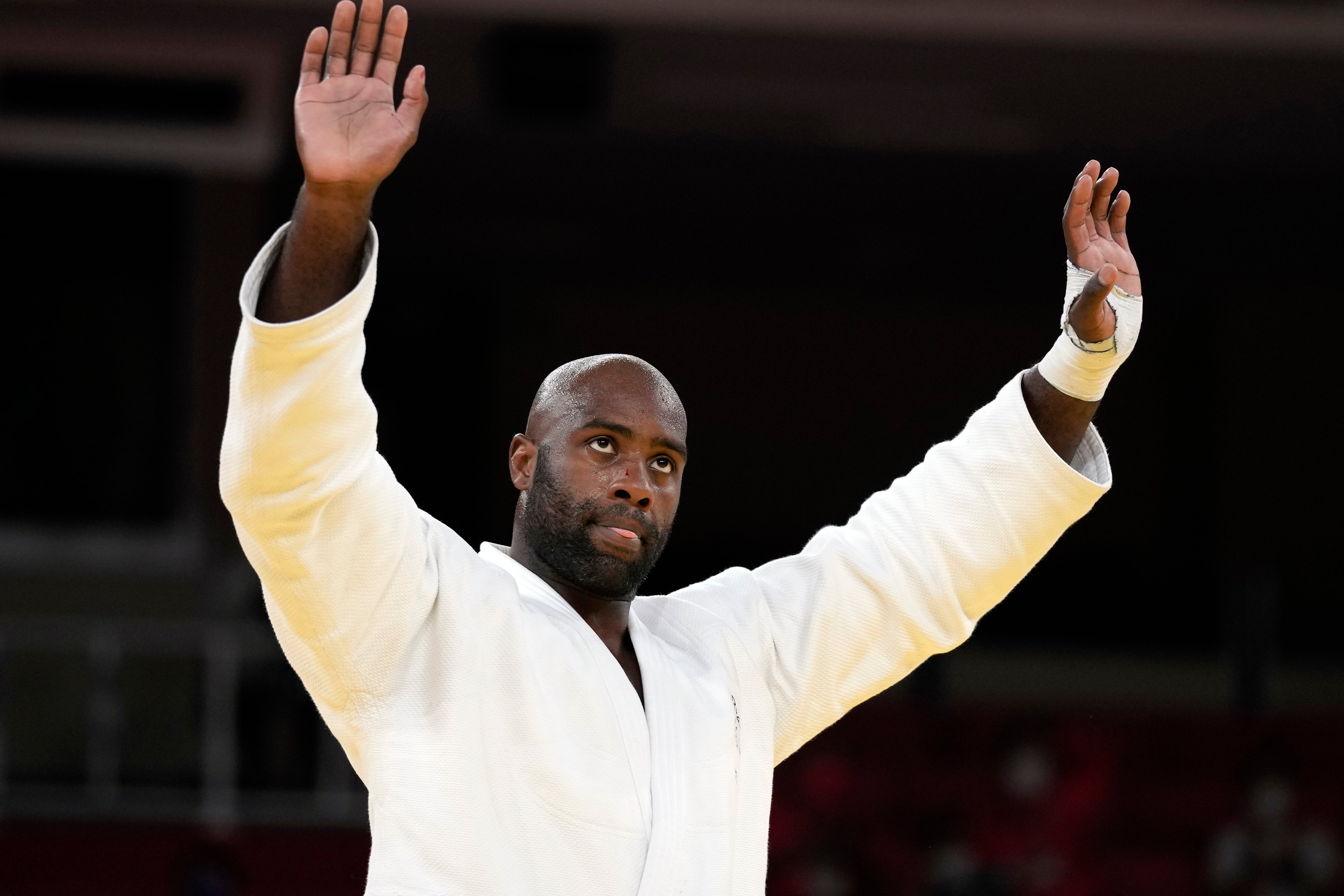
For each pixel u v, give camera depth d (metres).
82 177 42.06
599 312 47.50
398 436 46.16
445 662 6.41
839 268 46.59
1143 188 44.12
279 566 6.13
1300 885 31.27
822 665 7.51
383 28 6.12
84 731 31.64
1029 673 42.56
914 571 7.55
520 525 7.11
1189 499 47.12
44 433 41.53
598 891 6.29
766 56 36.91
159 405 41.84
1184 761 33.91
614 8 34.53
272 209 41.50
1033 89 38.38
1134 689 42.00
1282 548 46.31
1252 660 38.28
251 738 31.27
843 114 40.28
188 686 32.19
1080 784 32.22
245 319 5.78
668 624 7.34
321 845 29.11
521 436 7.16
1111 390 47.72
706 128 41.38
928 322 48.72
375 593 6.27
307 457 5.90
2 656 31.72
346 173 5.77
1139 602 46.25
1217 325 46.91
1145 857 32.25
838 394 48.75
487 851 6.23
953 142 42.06
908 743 33.12
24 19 35.34
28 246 41.91
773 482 48.59
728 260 46.25
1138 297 7.53
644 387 6.90
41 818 30.27
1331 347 46.66
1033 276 47.00
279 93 36.75
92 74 36.12
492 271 46.28
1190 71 37.09
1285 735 34.31
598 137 42.06
